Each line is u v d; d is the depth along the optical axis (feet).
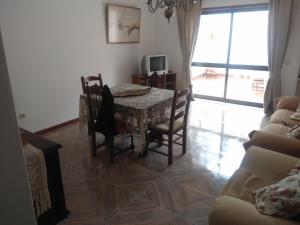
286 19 13.33
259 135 7.10
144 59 16.85
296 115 9.36
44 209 5.60
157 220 6.50
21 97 11.05
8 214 3.15
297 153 6.44
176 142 10.19
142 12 17.26
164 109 9.48
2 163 2.93
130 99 9.34
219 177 8.44
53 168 5.85
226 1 15.42
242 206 4.18
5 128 2.88
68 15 12.37
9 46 10.19
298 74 13.79
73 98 13.62
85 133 12.23
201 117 14.39
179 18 16.96
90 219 6.54
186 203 7.15
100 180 8.30
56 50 12.16
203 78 18.74
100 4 14.05
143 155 9.81
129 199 7.34
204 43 17.51
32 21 10.84
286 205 3.92
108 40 14.98
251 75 16.70
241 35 15.89
